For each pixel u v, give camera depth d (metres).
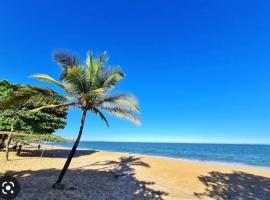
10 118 29.58
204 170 25.78
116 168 25.73
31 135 29.48
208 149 107.75
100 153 45.19
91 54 16.12
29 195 13.15
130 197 14.66
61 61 15.40
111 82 16.25
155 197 15.02
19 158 29.77
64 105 15.57
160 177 21.62
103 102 15.86
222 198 15.84
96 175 20.95
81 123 16.11
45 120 31.97
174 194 16.06
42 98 14.92
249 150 102.19
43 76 15.04
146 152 77.62
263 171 27.19
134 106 15.62
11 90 30.20
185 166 28.52
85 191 15.16
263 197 16.33
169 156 60.97
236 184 19.80
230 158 58.22
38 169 22.28
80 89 15.46
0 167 22.00
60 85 15.41
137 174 22.50
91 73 15.84
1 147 37.38
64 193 14.21
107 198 14.06
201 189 17.86
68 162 15.71
